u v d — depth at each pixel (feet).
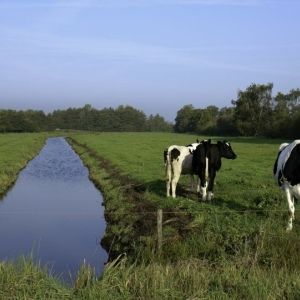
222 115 395.14
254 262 32.17
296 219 45.57
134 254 42.52
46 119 583.99
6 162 133.28
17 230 60.23
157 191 67.67
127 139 264.11
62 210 72.08
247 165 101.55
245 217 45.62
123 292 27.48
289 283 28.25
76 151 202.28
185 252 39.37
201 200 58.39
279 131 282.15
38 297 26.78
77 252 50.21
